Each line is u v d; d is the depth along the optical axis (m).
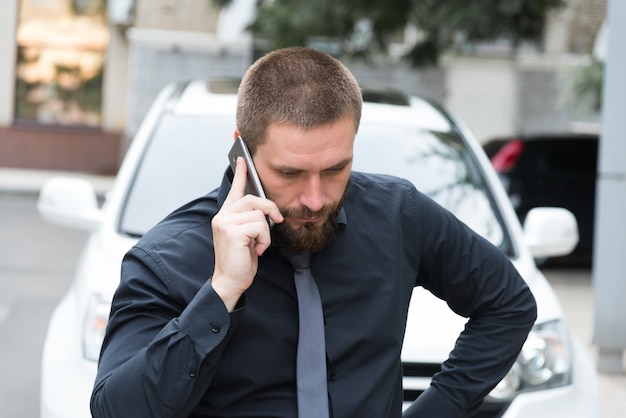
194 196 4.48
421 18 13.48
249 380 2.03
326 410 2.01
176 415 1.87
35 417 5.67
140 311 1.99
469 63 21.33
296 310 2.08
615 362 6.84
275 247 2.06
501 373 2.34
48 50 21.83
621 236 6.75
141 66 20.39
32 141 21.67
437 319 3.70
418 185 4.59
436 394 2.35
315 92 1.93
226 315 1.87
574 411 3.68
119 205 4.46
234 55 20.47
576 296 10.04
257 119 1.96
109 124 21.91
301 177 1.96
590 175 11.77
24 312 8.34
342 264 2.12
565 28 21.33
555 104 21.50
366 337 2.10
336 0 13.03
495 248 2.34
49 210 4.82
